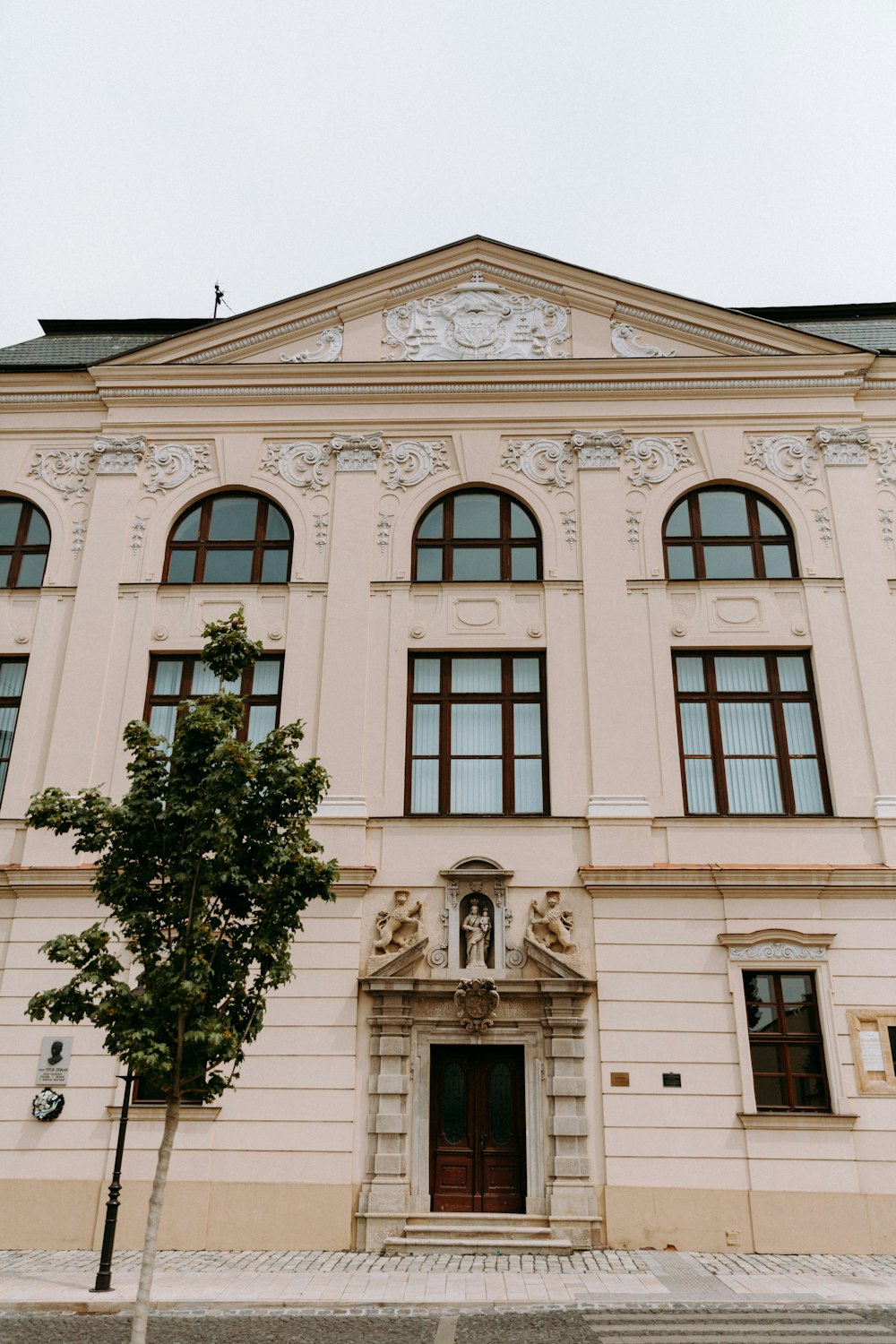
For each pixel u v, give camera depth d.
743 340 18.48
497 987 14.12
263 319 18.89
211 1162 13.60
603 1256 12.63
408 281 19.14
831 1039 13.90
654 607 16.55
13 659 17.02
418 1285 11.06
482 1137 13.85
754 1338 8.96
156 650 16.66
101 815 10.51
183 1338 9.09
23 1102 13.96
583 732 15.80
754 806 15.59
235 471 17.86
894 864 14.75
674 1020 14.05
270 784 10.45
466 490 17.72
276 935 10.23
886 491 17.45
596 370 18.12
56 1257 12.68
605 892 14.67
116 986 9.85
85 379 18.67
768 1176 13.34
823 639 16.33
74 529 17.72
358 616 16.59
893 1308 10.04
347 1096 13.79
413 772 15.91
